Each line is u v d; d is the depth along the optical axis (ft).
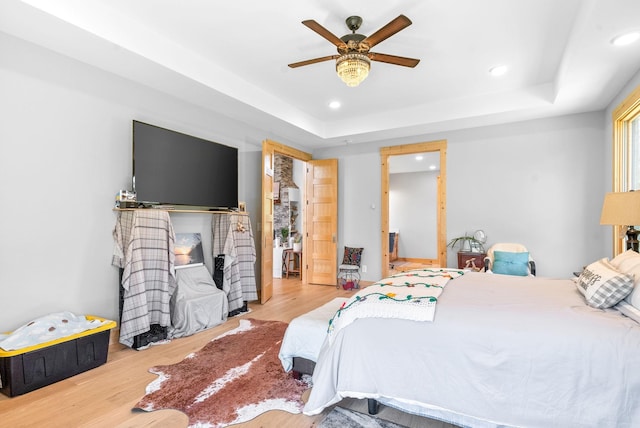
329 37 7.95
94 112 9.96
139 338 9.93
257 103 13.43
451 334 5.80
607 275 6.55
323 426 6.27
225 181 13.96
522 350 5.34
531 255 14.89
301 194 24.45
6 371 7.25
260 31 9.45
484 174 15.87
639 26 7.66
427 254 29.99
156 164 11.16
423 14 8.57
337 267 19.94
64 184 9.31
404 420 6.49
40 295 8.82
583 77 10.44
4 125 8.18
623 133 11.76
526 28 9.15
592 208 13.84
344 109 16.07
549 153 14.55
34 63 8.67
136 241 9.95
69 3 7.62
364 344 6.29
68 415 6.59
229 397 7.25
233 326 12.14
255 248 16.16
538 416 5.15
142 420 6.43
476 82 12.81
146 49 9.30
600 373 4.97
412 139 17.75
